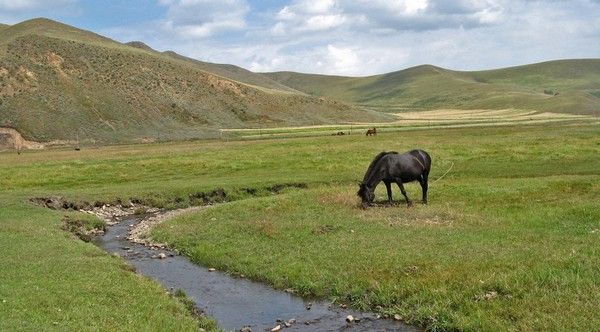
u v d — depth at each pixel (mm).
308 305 16812
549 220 23500
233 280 19969
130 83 174750
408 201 29078
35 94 144625
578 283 14898
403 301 15805
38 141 123250
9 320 12898
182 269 21812
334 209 28969
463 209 27375
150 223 32281
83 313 14078
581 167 41531
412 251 19734
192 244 25062
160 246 25984
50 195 38156
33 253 21094
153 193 40406
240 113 190625
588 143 54875
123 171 53500
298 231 24484
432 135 82312
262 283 19391
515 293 14891
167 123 159875
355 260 19438
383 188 35844
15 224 27547
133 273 19781
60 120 136000
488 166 45750
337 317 15711
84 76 166500
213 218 29531
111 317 14016
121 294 16359
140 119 155250
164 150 75750
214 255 22641
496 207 27219
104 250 25609
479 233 21953
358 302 16406
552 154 49031
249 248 22891
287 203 31359
